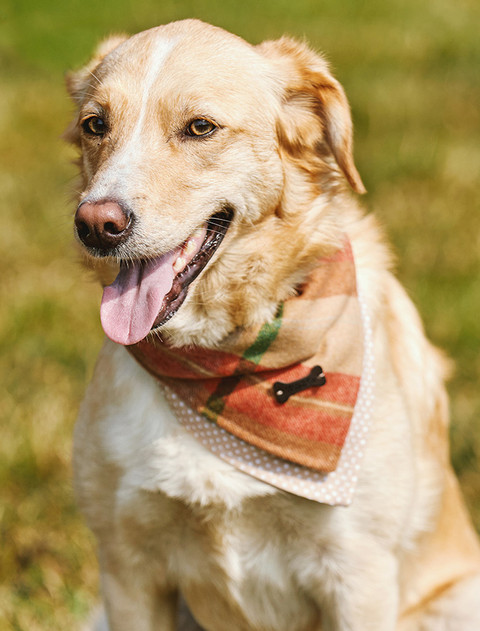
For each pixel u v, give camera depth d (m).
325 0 15.88
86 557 3.89
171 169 2.78
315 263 2.92
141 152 2.78
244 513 2.89
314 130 3.04
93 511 3.03
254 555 2.99
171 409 2.89
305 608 3.14
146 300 2.76
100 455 2.95
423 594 3.33
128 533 2.99
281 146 2.95
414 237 6.52
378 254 3.14
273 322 2.83
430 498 3.20
